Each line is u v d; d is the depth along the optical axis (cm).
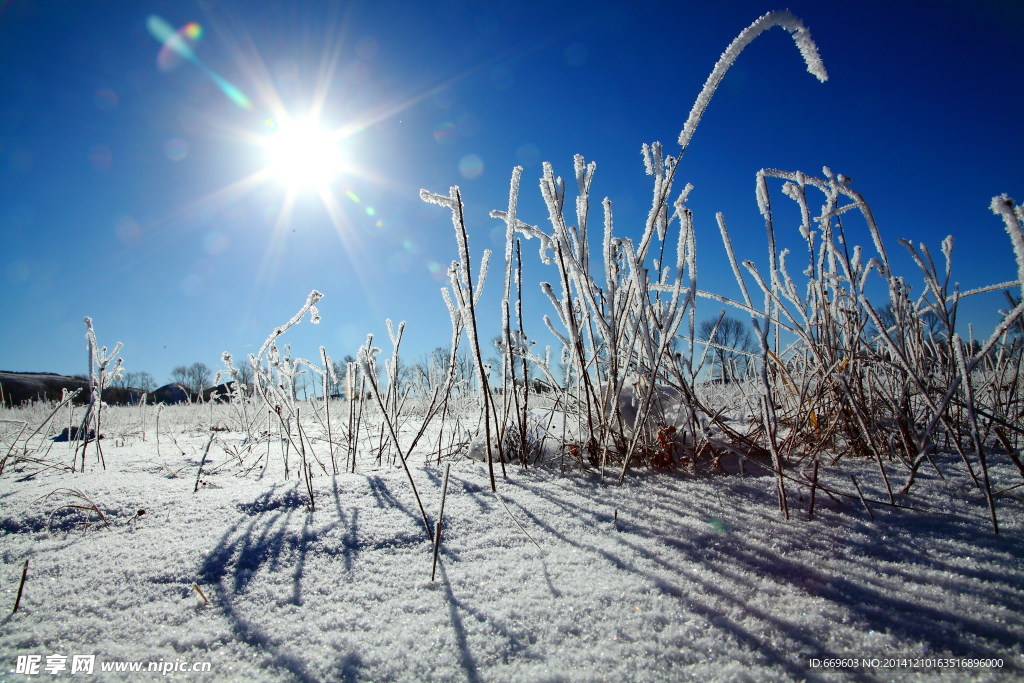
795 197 217
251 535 171
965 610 112
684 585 130
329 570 148
